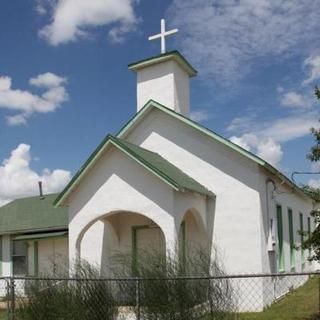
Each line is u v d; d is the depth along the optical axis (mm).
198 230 16797
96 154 15336
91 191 15641
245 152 16359
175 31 18859
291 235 21484
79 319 10469
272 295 16797
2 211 24156
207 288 10047
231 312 10172
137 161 14891
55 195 24672
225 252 16484
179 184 14477
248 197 16438
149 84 19172
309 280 23828
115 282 10781
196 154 17328
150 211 14703
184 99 19547
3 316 12547
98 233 17812
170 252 12297
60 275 11453
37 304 10789
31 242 21531
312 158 12859
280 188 19500
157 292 9977
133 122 18203
